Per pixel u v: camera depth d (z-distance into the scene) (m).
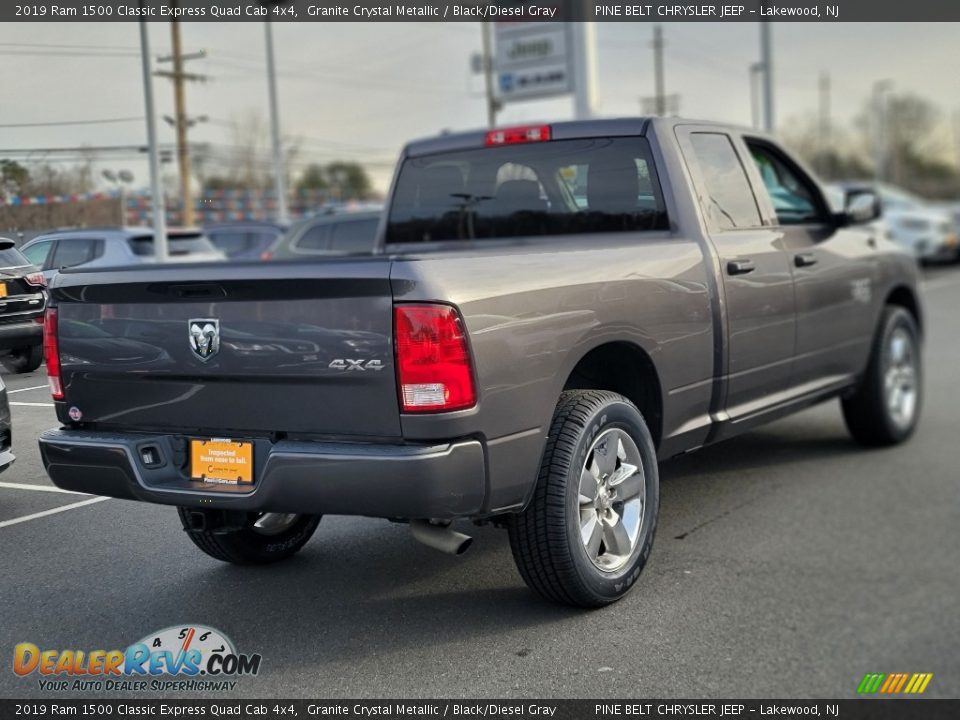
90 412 3.57
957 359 9.58
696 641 3.47
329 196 26.28
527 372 3.36
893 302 6.48
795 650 3.41
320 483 3.13
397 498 3.09
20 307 3.78
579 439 3.52
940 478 5.39
